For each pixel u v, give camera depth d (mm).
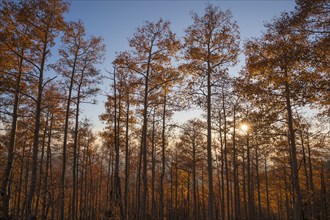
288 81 10062
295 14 8586
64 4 12430
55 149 21047
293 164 11656
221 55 13250
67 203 34781
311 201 17609
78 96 15297
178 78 14805
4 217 11148
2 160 15398
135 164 25688
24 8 11414
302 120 14320
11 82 11461
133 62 15086
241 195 30469
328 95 8977
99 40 15789
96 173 35062
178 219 36906
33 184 11367
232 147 21203
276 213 43594
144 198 14508
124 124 19250
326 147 16609
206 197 35656
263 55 11688
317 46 8211
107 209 12148
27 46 12227
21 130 17016
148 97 16516
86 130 21750
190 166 23969
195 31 13344
